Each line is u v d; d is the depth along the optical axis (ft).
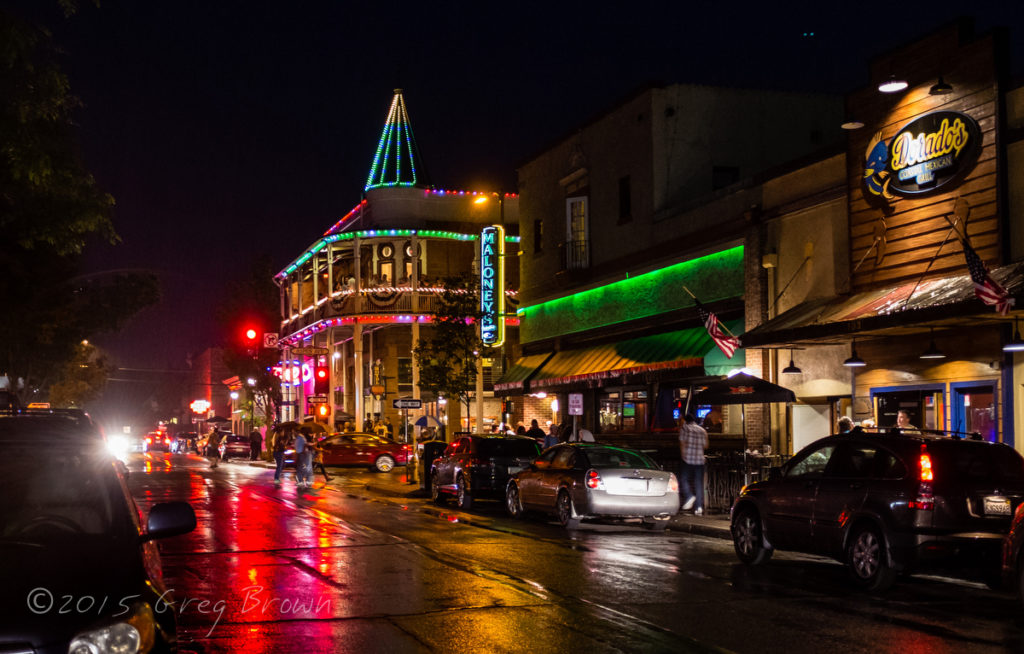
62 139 44.16
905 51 68.74
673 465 72.84
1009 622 32.07
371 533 57.41
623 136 106.63
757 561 44.96
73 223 47.11
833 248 75.41
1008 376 59.82
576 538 55.88
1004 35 61.98
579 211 116.37
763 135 104.78
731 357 77.92
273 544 51.93
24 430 21.33
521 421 133.49
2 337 80.79
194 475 131.23
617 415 108.27
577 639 28.89
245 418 244.42
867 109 71.87
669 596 36.29
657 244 99.60
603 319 112.16
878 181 70.23
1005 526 37.83
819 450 43.75
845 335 67.15
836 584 40.16
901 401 68.95
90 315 95.35
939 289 61.98
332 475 127.54
